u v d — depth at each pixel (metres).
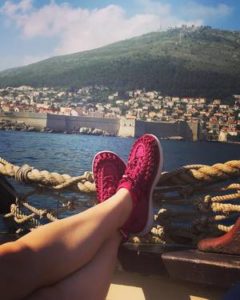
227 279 0.76
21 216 1.06
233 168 0.88
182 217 0.94
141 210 0.83
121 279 0.93
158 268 0.86
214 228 0.91
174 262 0.79
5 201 1.09
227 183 0.92
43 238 0.61
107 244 0.72
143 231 0.84
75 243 0.64
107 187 0.91
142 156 0.88
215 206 0.91
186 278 0.79
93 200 1.00
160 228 0.94
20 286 0.56
